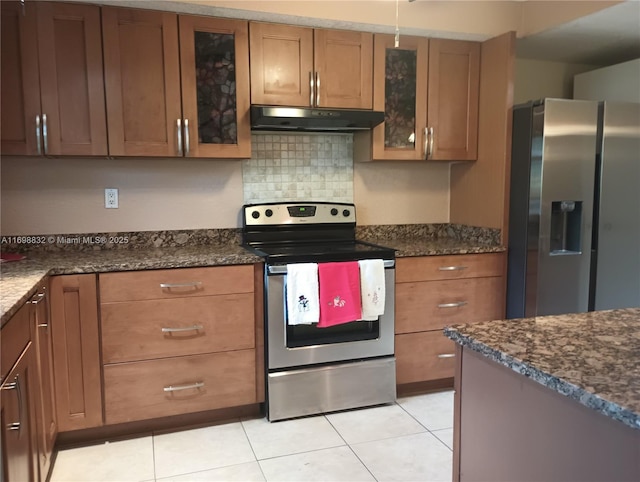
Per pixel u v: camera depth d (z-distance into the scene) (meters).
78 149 2.41
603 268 2.89
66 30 2.35
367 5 2.69
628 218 2.91
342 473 2.07
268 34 2.64
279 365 2.52
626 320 1.33
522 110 2.82
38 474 1.81
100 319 2.26
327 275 2.48
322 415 2.60
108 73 2.41
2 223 2.60
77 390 2.26
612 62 3.58
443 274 2.83
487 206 3.07
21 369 1.58
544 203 2.73
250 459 2.18
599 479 0.87
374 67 2.84
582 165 2.79
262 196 3.04
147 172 2.81
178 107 2.52
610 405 0.80
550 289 2.80
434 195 3.44
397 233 3.37
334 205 3.07
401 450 2.25
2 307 1.39
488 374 1.15
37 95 2.33
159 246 2.86
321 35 2.73
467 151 3.10
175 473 2.08
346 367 2.62
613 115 2.79
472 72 3.05
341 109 2.78
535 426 1.01
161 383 2.38
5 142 2.31
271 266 2.44
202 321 2.41
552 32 2.91
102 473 2.08
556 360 1.00
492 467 1.16
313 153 3.12
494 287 2.96
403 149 2.96
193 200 2.91
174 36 2.49
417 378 2.84
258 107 2.54
